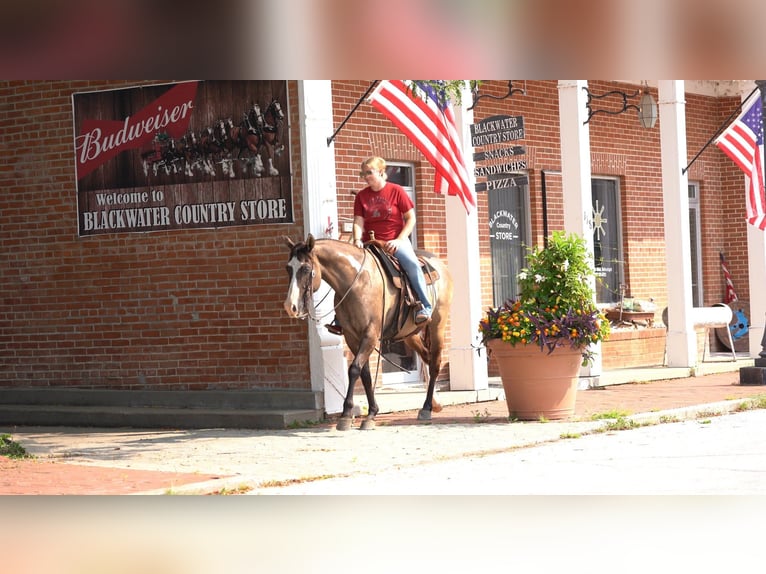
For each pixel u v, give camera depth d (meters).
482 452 9.71
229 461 9.47
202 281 13.19
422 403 13.42
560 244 11.91
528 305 11.84
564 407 11.89
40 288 14.18
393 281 11.45
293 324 12.64
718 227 21.53
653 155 19.88
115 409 13.20
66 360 14.05
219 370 13.10
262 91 12.74
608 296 19.12
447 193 13.27
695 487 7.70
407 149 15.38
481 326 12.01
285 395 12.45
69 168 13.97
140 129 13.51
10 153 14.28
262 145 12.76
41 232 14.15
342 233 14.41
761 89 15.08
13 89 14.23
